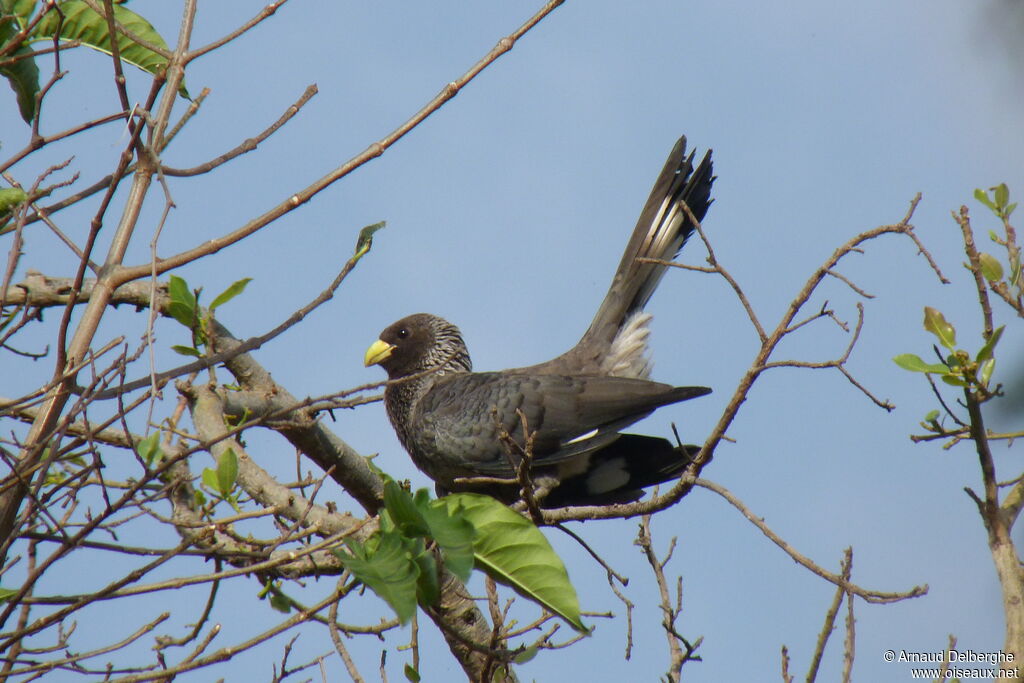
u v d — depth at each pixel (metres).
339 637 8.00
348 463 12.98
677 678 9.33
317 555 9.25
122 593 7.41
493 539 8.41
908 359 8.93
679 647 9.51
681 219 15.09
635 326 15.12
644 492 14.74
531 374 14.52
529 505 10.34
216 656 7.45
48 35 10.11
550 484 14.29
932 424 9.55
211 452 10.92
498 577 8.44
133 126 8.28
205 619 7.87
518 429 14.10
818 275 9.05
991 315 8.72
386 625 8.74
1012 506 8.17
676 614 9.48
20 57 8.24
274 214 8.42
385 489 7.85
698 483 9.78
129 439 7.38
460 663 11.58
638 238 15.17
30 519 7.91
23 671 7.60
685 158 15.22
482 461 14.37
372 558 7.50
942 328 9.05
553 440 14.04
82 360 8.08
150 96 7.67
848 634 8.00
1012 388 8.66
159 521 7.93
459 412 14.44
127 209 8.51
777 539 8.77
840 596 8.16
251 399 12.26
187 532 8.65
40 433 8.33
